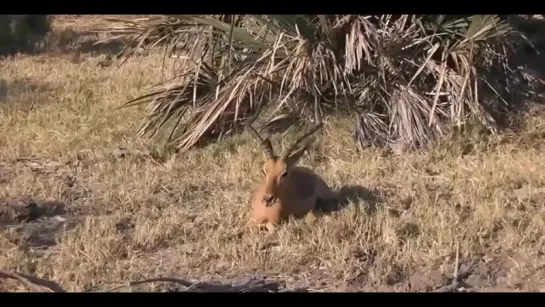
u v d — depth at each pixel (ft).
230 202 30.07
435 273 23.56
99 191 32.30
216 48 39.22
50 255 25.61
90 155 37.11
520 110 38.78
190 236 27.12
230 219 28.17
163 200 31.04
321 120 37.70
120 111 44.98
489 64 38.63
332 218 27.50
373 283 23.32
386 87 37.17
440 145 35.50
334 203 29.73
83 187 32.91
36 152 38.09
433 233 26.32
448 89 36.55
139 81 54.24
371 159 34.53
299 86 37.11
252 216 27.73
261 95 38.45
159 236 26.81
